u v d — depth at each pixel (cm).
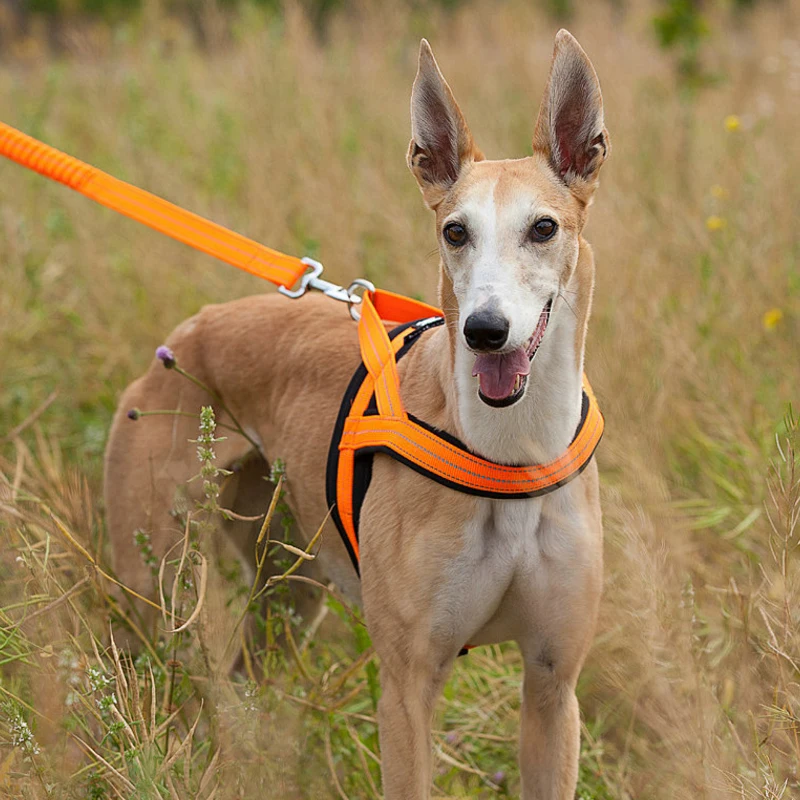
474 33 970
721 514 410
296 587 394
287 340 377
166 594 371
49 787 281
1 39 1427
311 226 609
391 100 814
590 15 980
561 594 302
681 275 515
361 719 384
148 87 959
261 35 918
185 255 601
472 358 292
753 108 733
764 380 458
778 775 303
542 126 302
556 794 307
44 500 378
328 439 350
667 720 293
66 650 287
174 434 388
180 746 294
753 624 345
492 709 377
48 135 859
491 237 287
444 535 296
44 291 629
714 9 975
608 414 316
